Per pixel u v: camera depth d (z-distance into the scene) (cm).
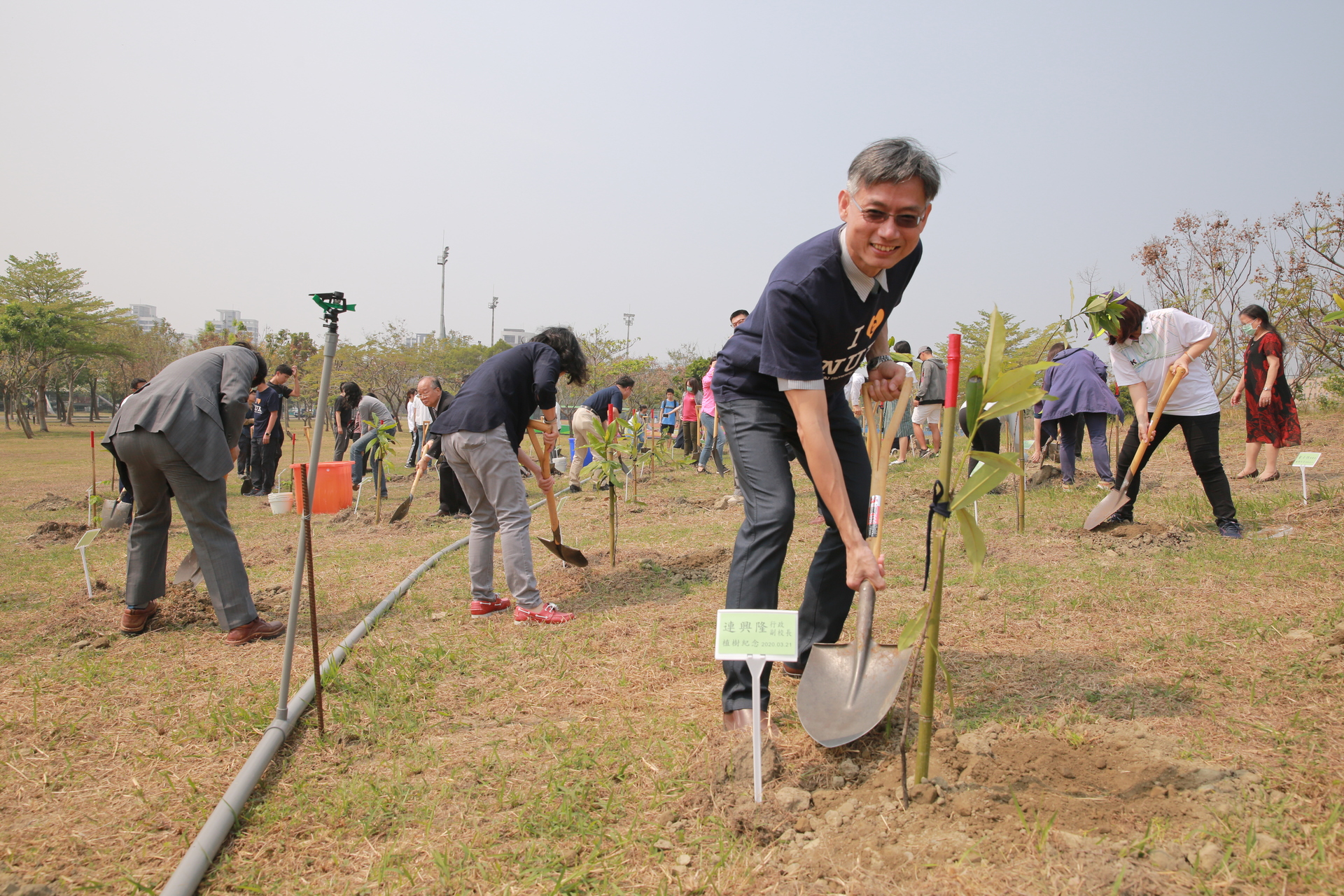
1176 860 173
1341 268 1176
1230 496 488
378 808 226
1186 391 490
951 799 202
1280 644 300
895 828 193
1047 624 350
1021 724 251
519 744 268
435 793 235
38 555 661
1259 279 1445
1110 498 506
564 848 202
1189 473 795
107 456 2198
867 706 238
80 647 393
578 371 465
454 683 329
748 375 262
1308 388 1534
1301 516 512
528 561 415
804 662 303
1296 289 1265
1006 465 195
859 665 248
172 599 450
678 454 1580
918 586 434
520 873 192
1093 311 369
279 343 3672
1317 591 356
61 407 6091
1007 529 567
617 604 443
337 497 948
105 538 748
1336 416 1189
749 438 261
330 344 273
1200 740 231
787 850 192
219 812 218
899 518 652
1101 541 500
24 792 245
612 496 531
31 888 189
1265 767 213
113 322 4659
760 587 253
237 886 193
